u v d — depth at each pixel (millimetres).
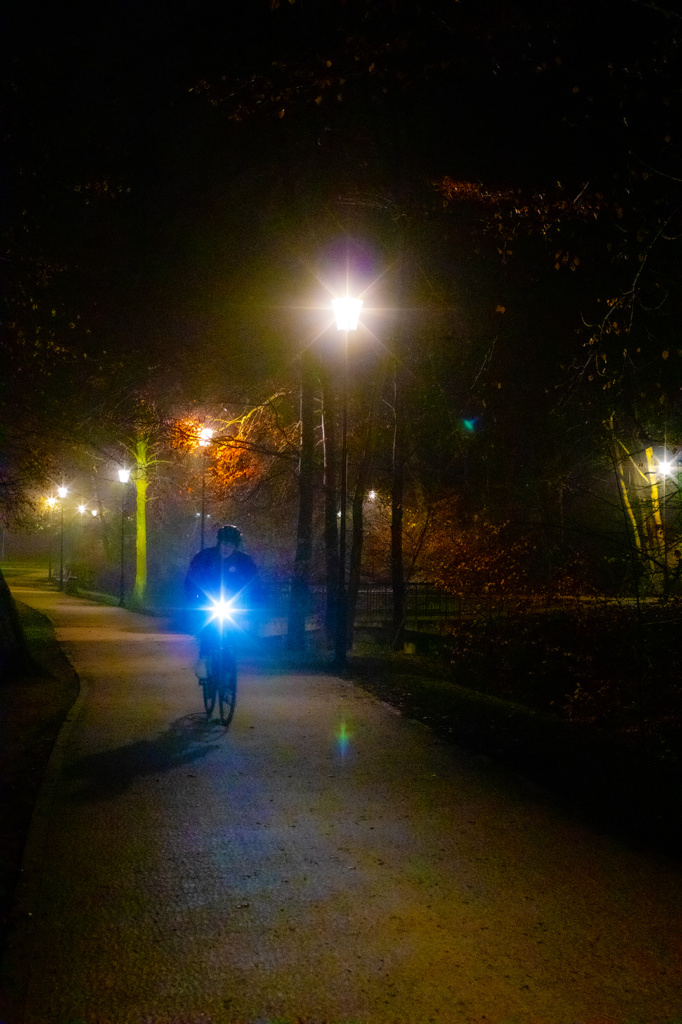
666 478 13805
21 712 10391
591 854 5504
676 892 4887
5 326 12398
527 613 16516
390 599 26750
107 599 39156
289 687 12648
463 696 12312
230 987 3811
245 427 20047
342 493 15297
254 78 11273
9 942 4211
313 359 17797
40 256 12086
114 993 3750
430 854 5477
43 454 19141
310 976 3904
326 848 5578
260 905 4672
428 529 23016
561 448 17109
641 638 12750
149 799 6648
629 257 10102
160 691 12203
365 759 8047
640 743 12227
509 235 11281
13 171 11109
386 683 13148
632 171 9273
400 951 4145
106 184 12062
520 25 9273
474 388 16344
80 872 5129
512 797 6816
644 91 8859
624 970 3975
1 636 12680
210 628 9867
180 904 4676
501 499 18234
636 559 12578
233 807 6457
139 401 19844
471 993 3768
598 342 10930
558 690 15578
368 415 17266
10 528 23031
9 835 5797
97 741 8766
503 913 4578
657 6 8242
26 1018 3557
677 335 10453
